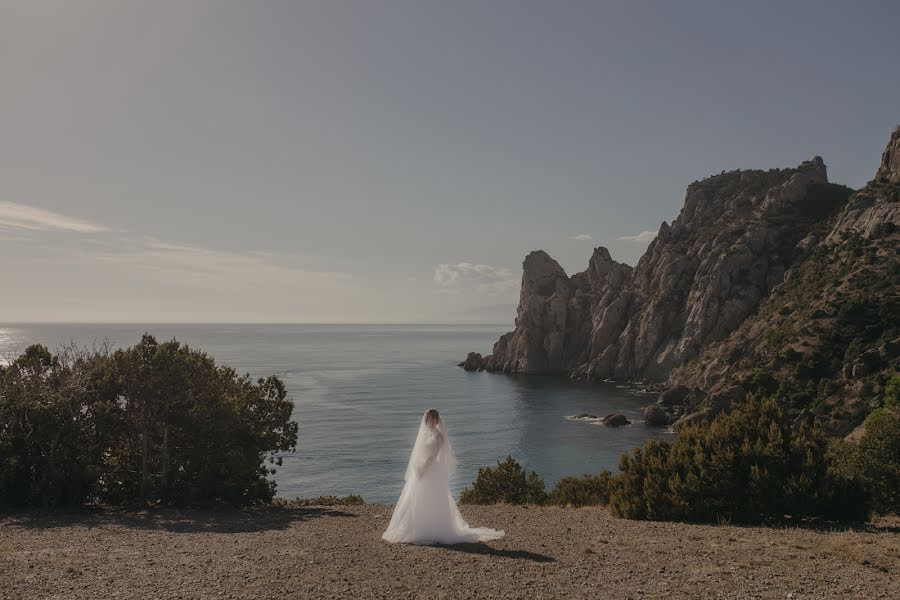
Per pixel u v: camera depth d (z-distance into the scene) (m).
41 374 19.12
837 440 20.61
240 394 21.58
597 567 9.63
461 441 76.94
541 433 81.69
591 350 154.88
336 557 10.37
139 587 8.31
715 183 169.00
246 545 11.45
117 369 18.47
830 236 116.69
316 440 74.81
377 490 54.00
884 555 10.27
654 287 148.12
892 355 71.94
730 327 123.12
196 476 18.73
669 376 128.12
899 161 116.38
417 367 189.62
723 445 16.33
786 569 9.42
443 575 9.14
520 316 179.50
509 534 12.72
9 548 10.92
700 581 8.76
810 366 80.81
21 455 17.06
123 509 17.05
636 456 18.03
